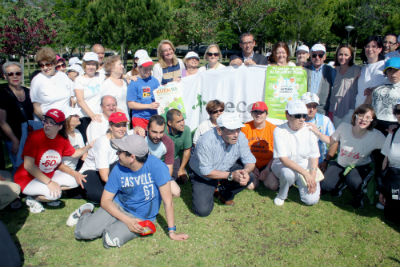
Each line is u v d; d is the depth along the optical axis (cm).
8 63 443
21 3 1656
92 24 2647
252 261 316
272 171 458
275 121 549
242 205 429
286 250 333
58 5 3016
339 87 547
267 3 2834
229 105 566
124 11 2572
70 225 371
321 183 450
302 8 3316
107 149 398
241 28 3139
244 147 407
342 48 527
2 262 269
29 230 362
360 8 2938
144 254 324
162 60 584
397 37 644
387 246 340
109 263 310
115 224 334
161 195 334
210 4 3102
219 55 577
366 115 401
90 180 411
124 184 326
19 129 458
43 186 389
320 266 309
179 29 3344
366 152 425
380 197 412
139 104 502
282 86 538
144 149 307
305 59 593
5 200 366
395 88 455
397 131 384
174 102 526
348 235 360
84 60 522
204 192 398
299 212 411
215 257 321
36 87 479
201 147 387
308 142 421
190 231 364
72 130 438
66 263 309
